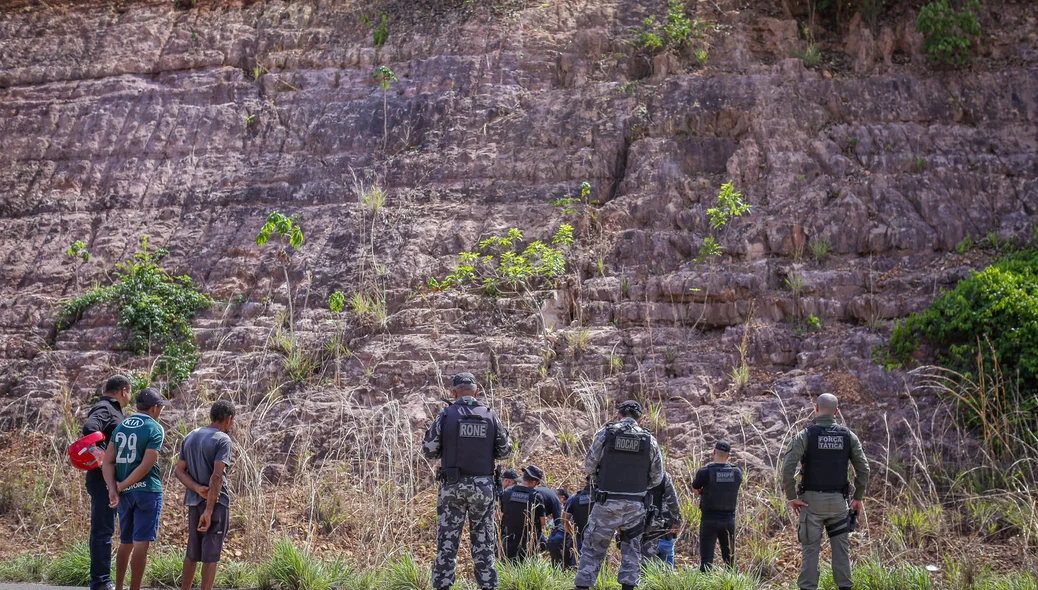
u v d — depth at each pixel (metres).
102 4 18.16
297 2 17.36
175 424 12.03
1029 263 11.52
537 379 11.98
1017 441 9.97
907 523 9.28
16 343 13.82
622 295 12.72
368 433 11.27
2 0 18.64
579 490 9.75
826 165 13.41
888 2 15.33
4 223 15.52
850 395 11.18
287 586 8.38
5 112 16.86
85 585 8.89
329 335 12.89
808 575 7.47
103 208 15.39
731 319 12.39
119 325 13.58
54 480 11.38
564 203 13.59
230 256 14.27
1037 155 13.16
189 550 6.97
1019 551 8.73
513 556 9.00
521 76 15.32
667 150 13.89
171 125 16.05
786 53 14.85
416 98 15.36
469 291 13.12
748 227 12.97
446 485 7.09
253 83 16.36
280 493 10.85
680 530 9.20
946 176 13.07
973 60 14.26
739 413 11.18
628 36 15.46
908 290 12.09
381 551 9.44
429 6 16.67
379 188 14.50
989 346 10.56
